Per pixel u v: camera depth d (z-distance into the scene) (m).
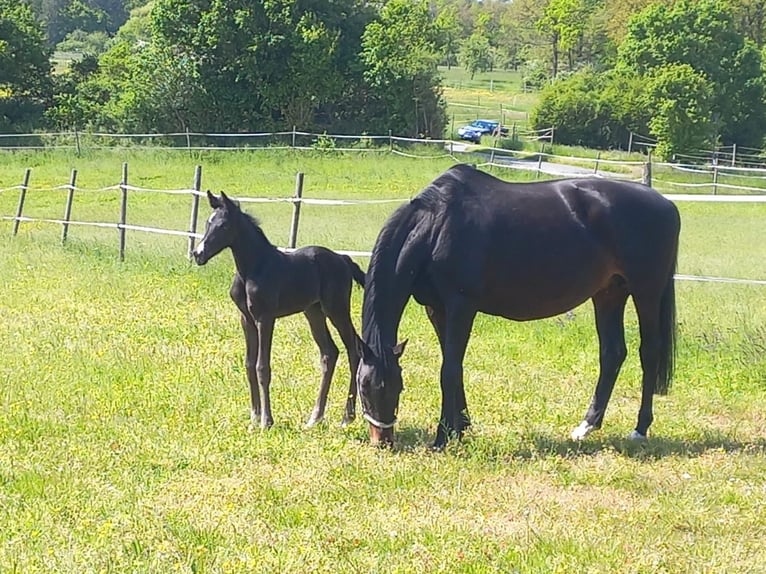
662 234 7.21
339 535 5.15
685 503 5.76
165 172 31.28
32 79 44.91
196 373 8.70
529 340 10.52
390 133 43.34
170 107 43.62
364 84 46.41
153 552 4.89
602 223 7.11
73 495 5.70
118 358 9.11
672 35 53.03
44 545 4.95
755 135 53.62
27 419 7.21
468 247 6.86
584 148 48.62
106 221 20.97
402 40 46.22
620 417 7.91
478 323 11.17
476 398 8.23
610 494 6.00
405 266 6.87
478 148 44.22
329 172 32.69
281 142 42.38
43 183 28.81
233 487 5.86
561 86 52.41
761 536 5.29
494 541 5.10
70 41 105.25
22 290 12.75
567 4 84.00
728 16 53.56
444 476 6.22
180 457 6.47
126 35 93.25
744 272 15.25
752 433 7.54
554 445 7.02
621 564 4.83
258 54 43.16
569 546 5.03
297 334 10.47
